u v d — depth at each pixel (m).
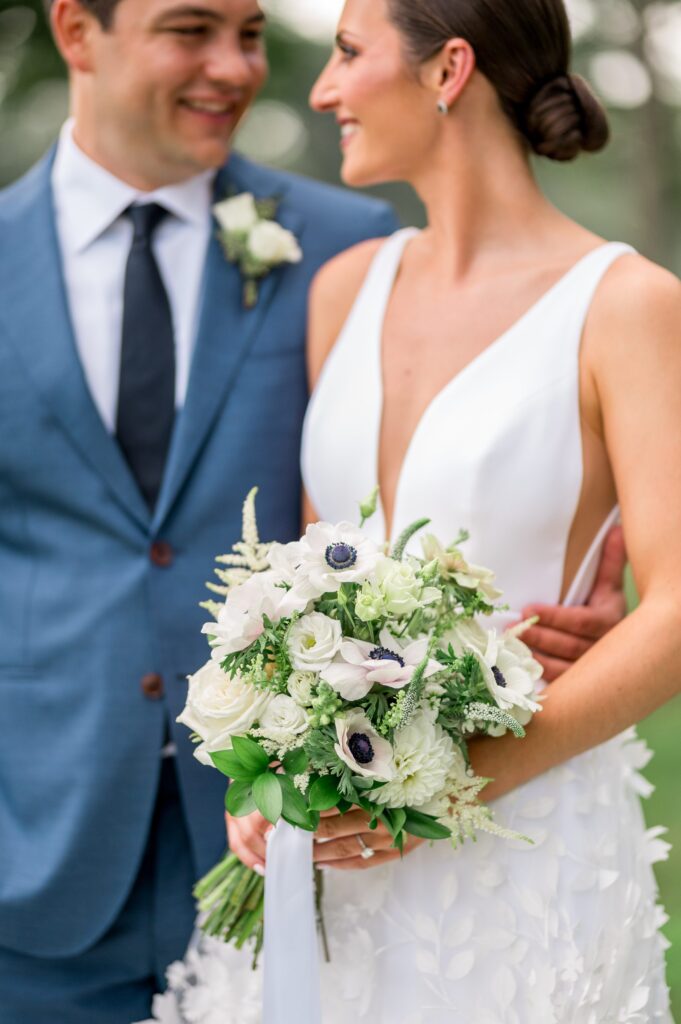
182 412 2.75
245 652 1.95
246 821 2.18
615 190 15.42
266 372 2.82
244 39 2.85
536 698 2.07
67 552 2.75
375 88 2.35
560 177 14.97
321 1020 2.16
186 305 2.88
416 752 1.91
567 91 2.34
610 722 2.10
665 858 2.33
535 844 2.15
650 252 13.99
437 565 1.98
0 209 2.96
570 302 2.25
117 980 2.77
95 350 2.83
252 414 2.78
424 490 2.29
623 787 2.33
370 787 1.89
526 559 2.28
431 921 2.14
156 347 2.82
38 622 2.74
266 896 2.04
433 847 2.18
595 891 2.17
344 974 2.20
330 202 3.09
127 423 2.78
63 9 2.79
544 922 2.11
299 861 2.03
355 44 2.37
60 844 2.66
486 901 2.14
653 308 2.15
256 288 2.86
